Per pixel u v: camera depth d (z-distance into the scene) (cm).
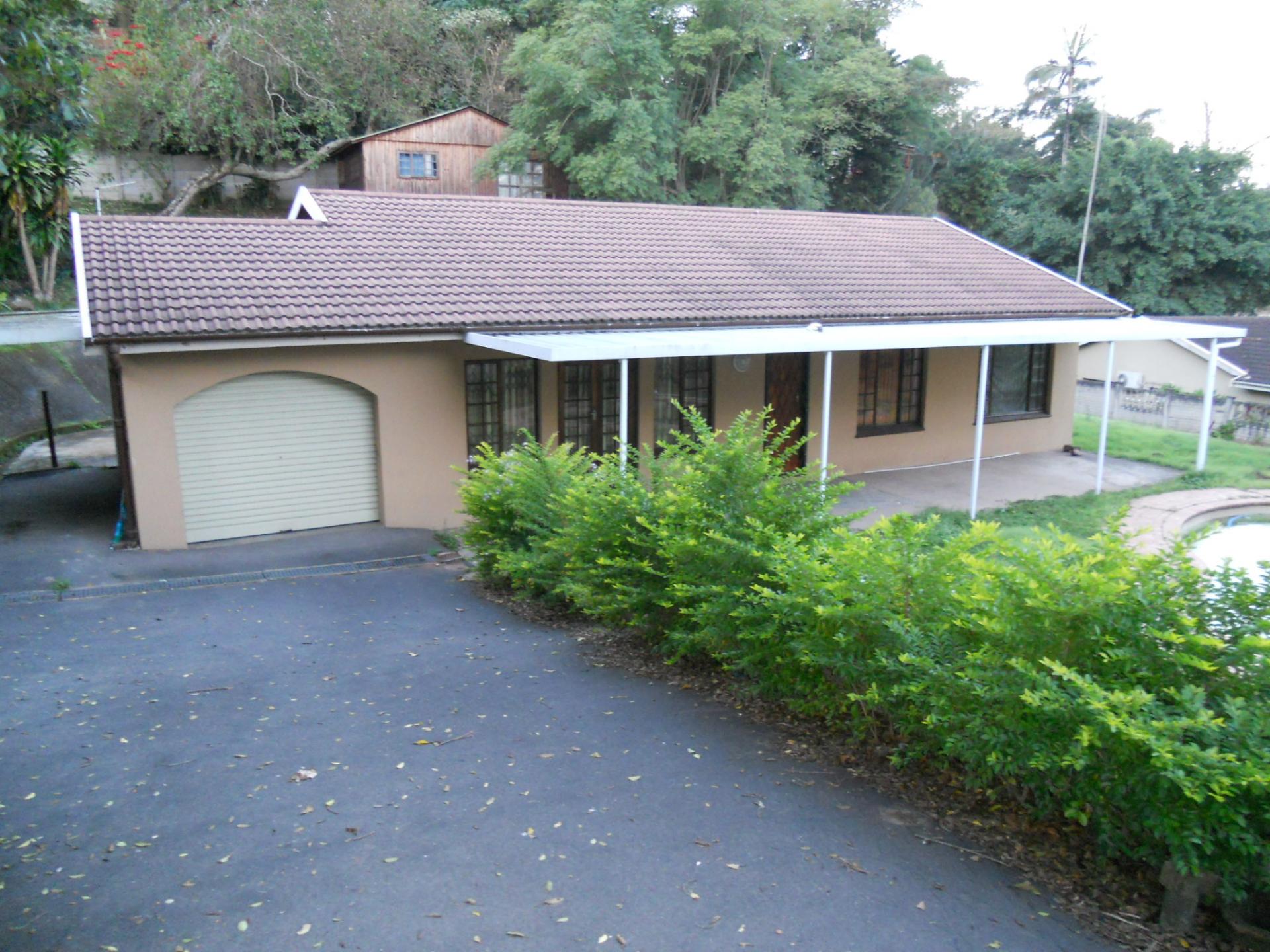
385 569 1068
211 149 2908
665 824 462
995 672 430
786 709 607
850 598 504
